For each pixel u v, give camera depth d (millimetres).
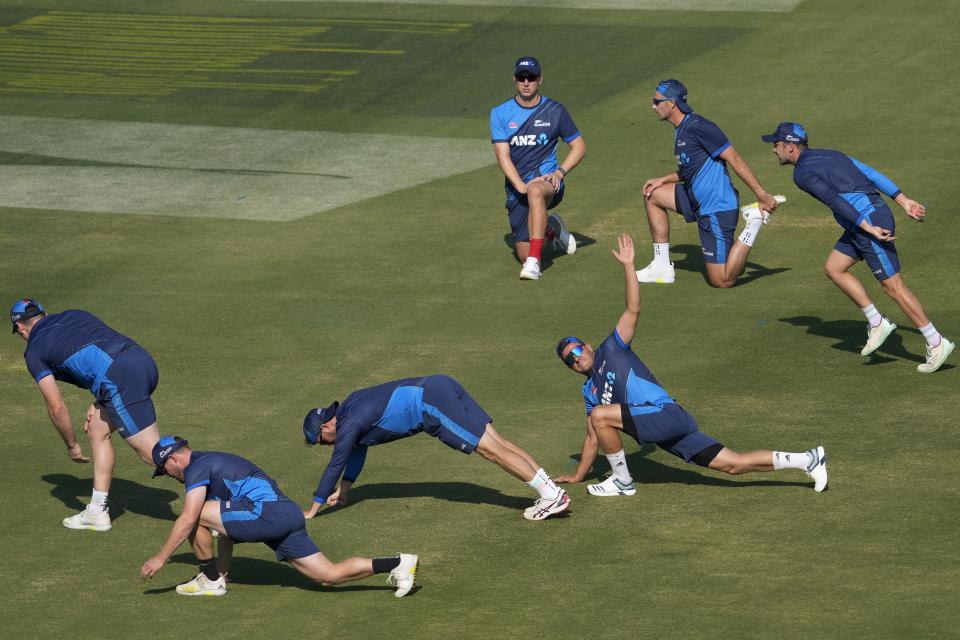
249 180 73375
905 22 96250
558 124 59250
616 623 31156
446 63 93625
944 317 51875
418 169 74438
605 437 37719
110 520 39219
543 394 47000
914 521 35625
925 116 77625
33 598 34188
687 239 63562
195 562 36500
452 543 36250
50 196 71250
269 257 62406
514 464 36500
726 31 97312
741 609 31406
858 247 46531
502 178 72625
